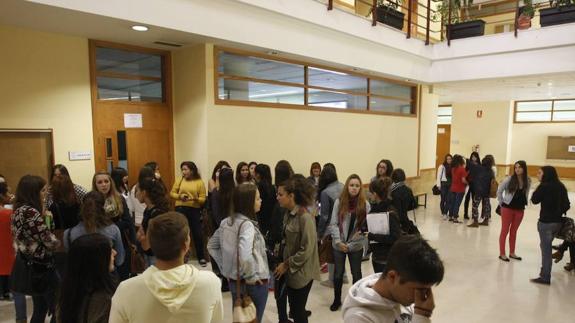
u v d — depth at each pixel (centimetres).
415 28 786
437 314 323
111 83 431
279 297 254
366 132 678
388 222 282
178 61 471
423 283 93
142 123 456
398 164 768
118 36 402
